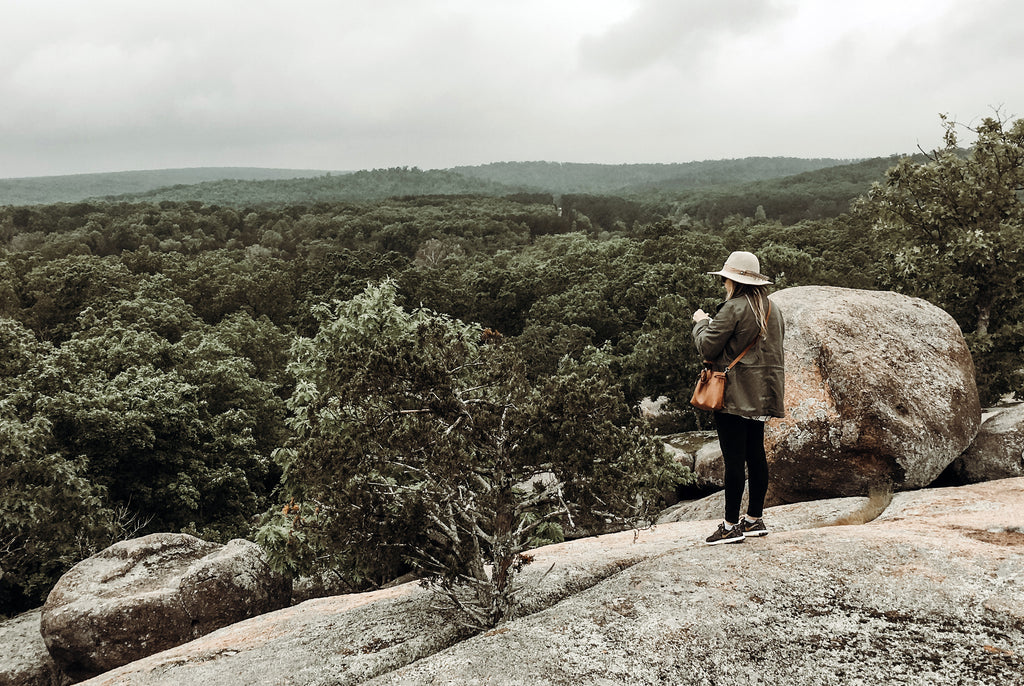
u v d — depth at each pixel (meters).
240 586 12.61
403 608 5.68
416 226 171.50
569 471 5.48
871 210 26.33
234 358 41.00
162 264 92.31
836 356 9.67
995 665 3.73
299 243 165.12
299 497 13.48
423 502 5.43
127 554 13.35
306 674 4.59
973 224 23.91
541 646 4.05
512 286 63.25
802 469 9.65
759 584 4.62
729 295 5.24
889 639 3.99
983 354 22.78
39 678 12.76
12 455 22.72
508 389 5.78
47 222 167.62
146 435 27.52
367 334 17.94
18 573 22.91
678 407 34.53
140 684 4.95
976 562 4.82
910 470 9.20
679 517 11.86
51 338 51.56
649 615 4.30
